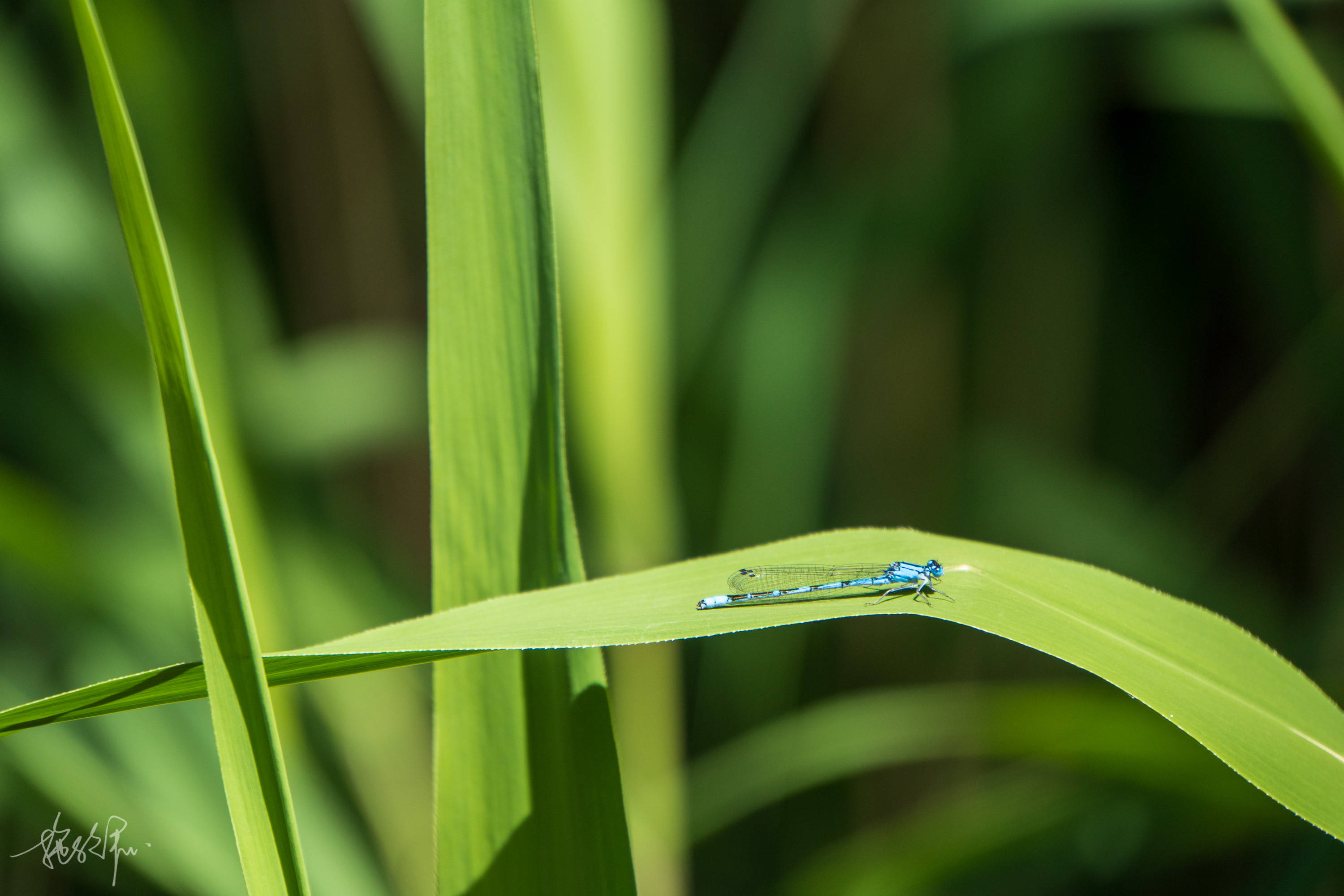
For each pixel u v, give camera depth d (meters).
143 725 0.85
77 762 0.78
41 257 0.87
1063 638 0.66
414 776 0.92
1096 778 0.77
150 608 0.88
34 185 0.88
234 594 0.64
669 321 0.85
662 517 0.76
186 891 0.78
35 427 0.92
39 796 0.78
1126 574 0.99
